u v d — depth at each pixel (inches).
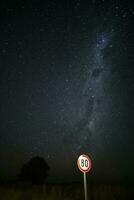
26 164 1264.8
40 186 860.6
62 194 714.8
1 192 729.6
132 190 756.0
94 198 670.5
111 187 782.5
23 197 677.3
